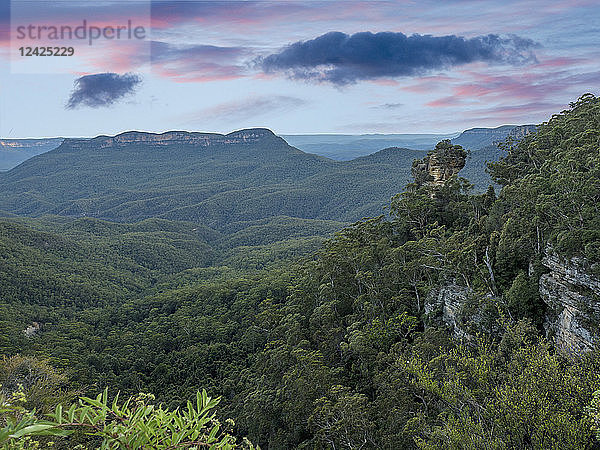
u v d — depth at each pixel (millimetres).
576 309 27141
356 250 52812
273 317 55875
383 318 40500
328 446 28891
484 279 35250
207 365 58750
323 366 36219
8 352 62406
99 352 70750
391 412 27500
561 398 19953
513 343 26500
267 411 37594
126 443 4645
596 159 35375
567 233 28391
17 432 3969
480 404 22328
